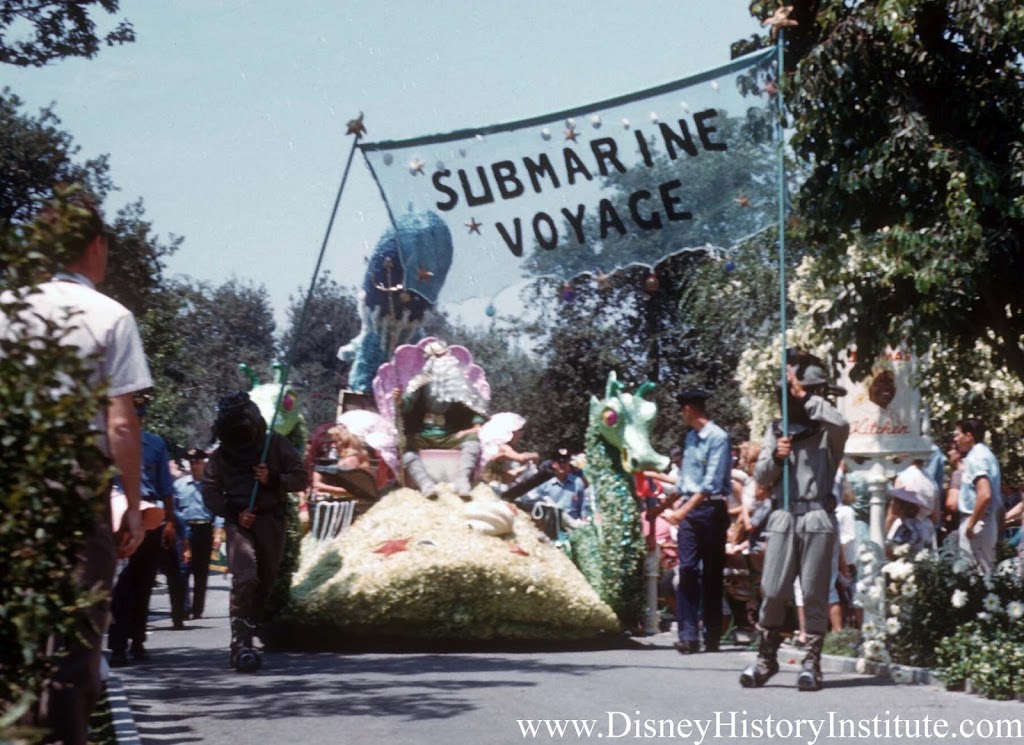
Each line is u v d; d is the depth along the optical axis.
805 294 17.47
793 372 9.64
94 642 4.62
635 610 13.26
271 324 46.16
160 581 29.14
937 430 20.41
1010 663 8.95
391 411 13.06
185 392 42.84
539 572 11.91
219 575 33.81
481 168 10.34
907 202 10.42
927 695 8.99
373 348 15.32
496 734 7.29
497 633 11.97
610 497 13.25
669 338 32.59
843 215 10.60
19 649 3.69
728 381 31.11
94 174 34.38
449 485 12.48
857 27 10.23
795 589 11.73
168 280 35.12
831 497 9.47
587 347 32.91
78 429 3.76
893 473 11.71
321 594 11.75
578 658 11.45
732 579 13.57
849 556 12.74
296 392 13.03
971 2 9.93
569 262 10.30
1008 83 10.44
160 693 9.16
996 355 11.58
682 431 32.28
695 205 10.19
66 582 3.76
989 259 10.35
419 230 10.34
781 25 10.20
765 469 9.47
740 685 9.42
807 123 10.36
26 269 3.88
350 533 12.46
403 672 10.23
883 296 10.98
